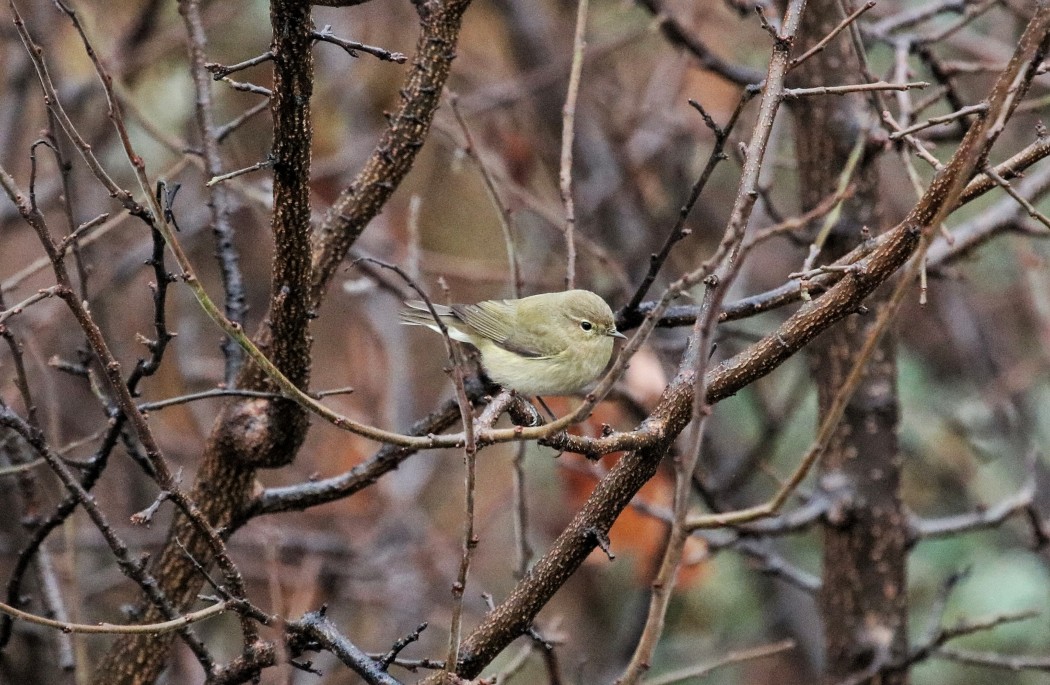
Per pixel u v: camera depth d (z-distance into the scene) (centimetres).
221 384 764
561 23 1780
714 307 461
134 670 746
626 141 1502
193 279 523
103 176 578
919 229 580
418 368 1788
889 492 934
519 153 1546
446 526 1670
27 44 556
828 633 969
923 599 1455
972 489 1497
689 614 1580
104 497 1384
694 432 466
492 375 952
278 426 743
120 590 1304
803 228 943
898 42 917
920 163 1513
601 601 1594
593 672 1480
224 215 794
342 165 1520
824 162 927
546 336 945
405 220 1666
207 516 762
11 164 1293
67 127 567
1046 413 1582
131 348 1462
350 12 1619
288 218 646
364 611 1509
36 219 556
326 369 1688
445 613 1474
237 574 596
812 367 962
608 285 1417
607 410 1184
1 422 607
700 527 479
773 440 1195
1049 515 1421
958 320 1545
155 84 1398
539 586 613
